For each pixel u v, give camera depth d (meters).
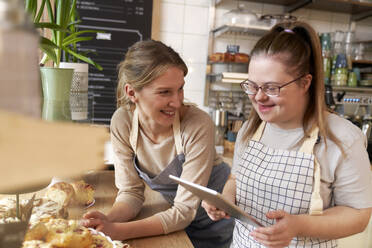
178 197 1.13
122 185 1.22
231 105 2.97
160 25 2.80
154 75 1.00
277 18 2.56
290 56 0.89
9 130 0.17
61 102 0.69
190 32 2.87
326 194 0.98
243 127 1.25
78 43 2.63
